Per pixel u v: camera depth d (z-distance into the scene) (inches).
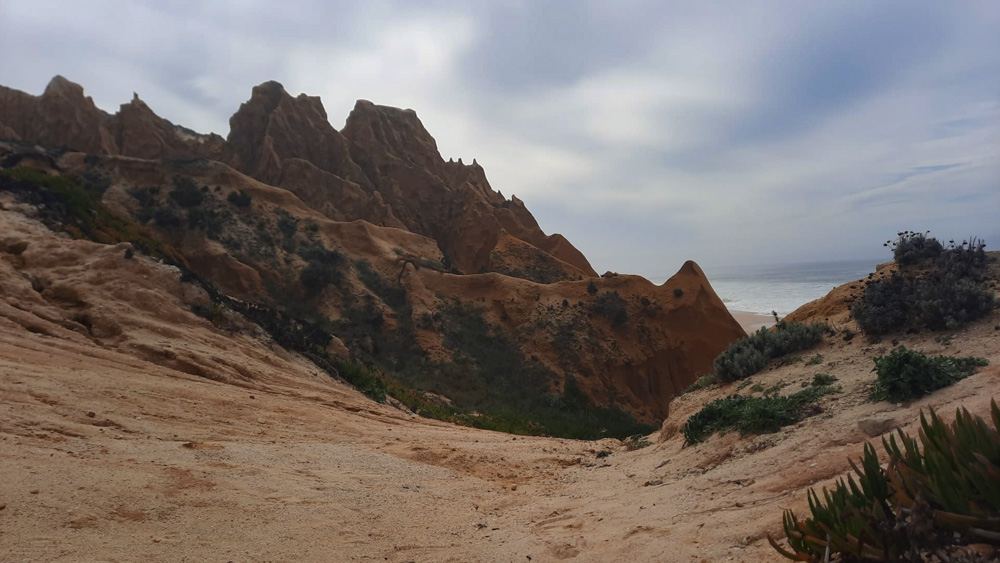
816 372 357.7
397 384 1090.7
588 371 1692.9
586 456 458.3
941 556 101.0
